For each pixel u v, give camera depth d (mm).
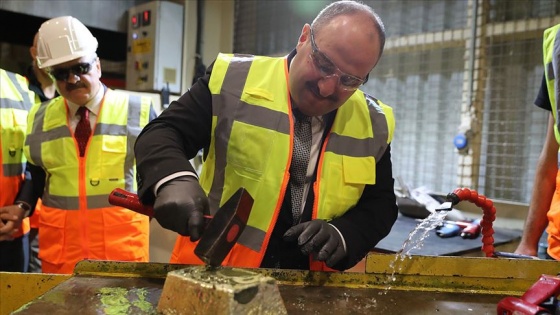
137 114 1729
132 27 2955
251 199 759
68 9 2691
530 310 713
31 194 1746
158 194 841
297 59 1011
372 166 1097
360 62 935
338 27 930
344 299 818
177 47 2965
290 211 1066
